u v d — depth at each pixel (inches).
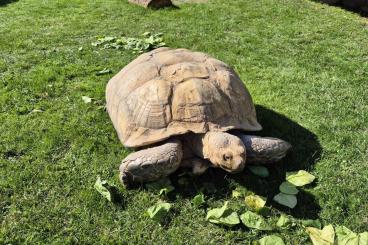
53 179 41.8
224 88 41.6
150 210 37.5
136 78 43.7
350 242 34.0
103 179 41.9
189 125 38.8
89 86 59.0
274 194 39.9
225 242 35.1
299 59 67.9
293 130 48.9
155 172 38.6
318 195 39.5
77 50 71.5
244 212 37.8
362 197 39.4
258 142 39.8
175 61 44.2
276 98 55.9
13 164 43.8
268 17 87.5
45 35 78.5
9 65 65.6
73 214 37.9
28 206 38.8
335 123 50.2
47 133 48.5
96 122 50.8
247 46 73.0
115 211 38.3
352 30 81.1
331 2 99.3
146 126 39.7
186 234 35.9
